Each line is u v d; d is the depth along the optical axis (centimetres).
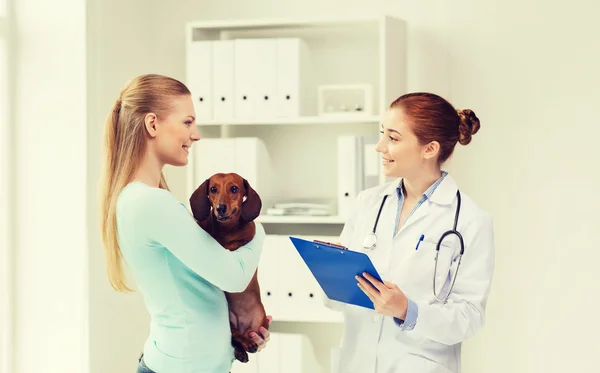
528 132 324
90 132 293
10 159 295
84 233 290
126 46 324
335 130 341
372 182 308
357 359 193
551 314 322
